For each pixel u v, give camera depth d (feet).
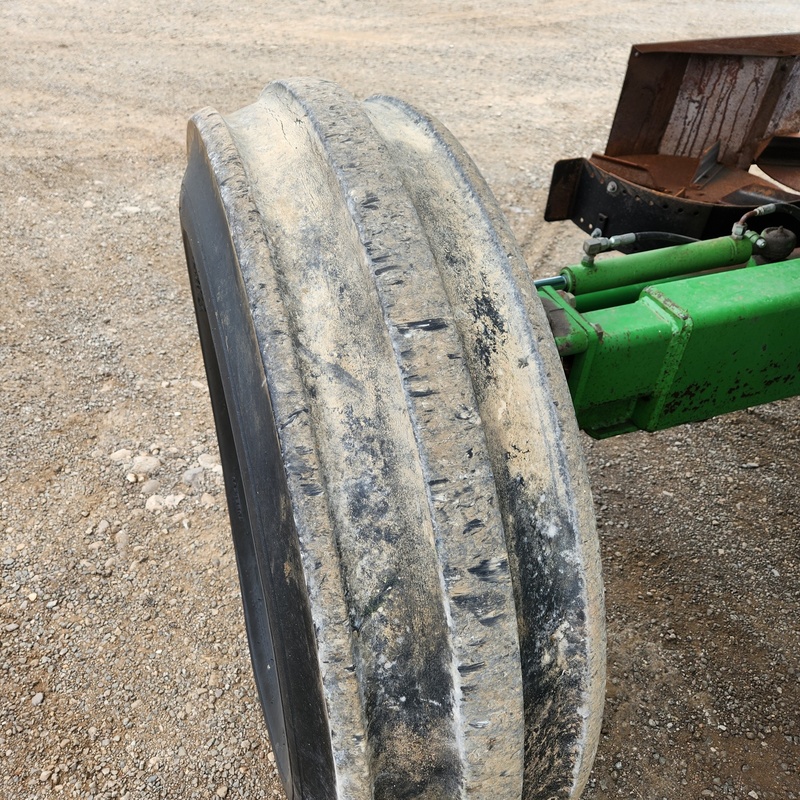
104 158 17.85
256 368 3.98
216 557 8.95
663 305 5.82
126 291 13.50
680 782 7.04
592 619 3.91
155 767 7.16
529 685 3.92
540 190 16.57
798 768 7.14
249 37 25.58
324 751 4.02
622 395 5.93
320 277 4.03
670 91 9.17
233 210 4.20
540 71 23.40
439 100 21.20
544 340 3.99
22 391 11.19
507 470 3.86
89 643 8.10
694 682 7.78
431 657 3.75
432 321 3.73
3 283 13.50
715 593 8.64
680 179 9.41
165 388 11.38
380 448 3.72
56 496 9.63
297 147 4.62
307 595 3.63
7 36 25.20
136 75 22.33
